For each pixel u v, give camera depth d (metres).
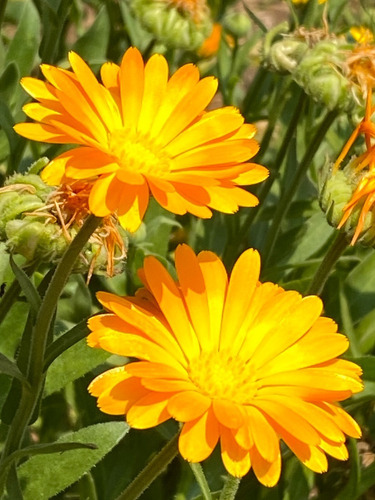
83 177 0.28
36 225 0.32
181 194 0.28
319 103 0.39
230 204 0.28
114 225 0.32
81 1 0.64
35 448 0.30
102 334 0.29
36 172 0.33
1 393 0.37
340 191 0.34
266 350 0.31
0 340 0.38
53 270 0.33
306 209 0.47
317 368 0.30
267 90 0.56
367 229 0.34
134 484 0.30
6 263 0.37
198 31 0.42
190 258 0.31
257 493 0.39
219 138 0.31
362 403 0.40
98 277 0.43
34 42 0.47
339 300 0.44
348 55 0.39
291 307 0.31
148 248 0.44
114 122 0.31
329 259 0.35
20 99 0.46
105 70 0.32
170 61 0.46
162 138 0.31
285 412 0.29
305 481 0.39
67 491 0.41
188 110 0.31
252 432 0.28
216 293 0.31
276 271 0.44
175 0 0.41
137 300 0.31
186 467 0.38
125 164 0.29
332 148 0.51
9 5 0.57
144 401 0.28
